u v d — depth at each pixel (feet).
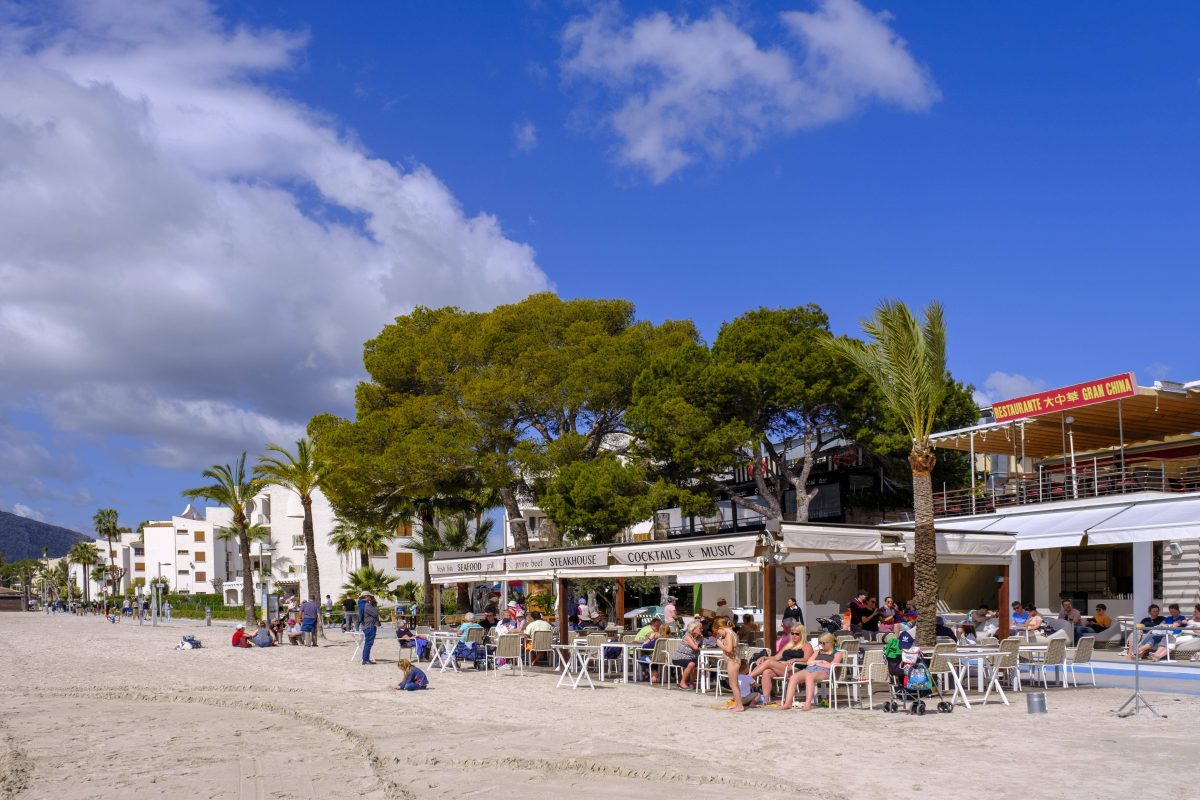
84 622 250.78
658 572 64.64
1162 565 95.40
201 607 262.67
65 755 40.34
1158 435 123.75
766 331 136.67
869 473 163.53
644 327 149.48
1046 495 112.16
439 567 90.27
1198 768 34.78
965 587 126.93
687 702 56.70
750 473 174.70
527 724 48.08
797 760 37.29
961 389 148.46
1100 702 53.16
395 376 147.74
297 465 127.44
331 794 32.27
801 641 55.42
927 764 36.14
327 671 80.43
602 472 128.16
